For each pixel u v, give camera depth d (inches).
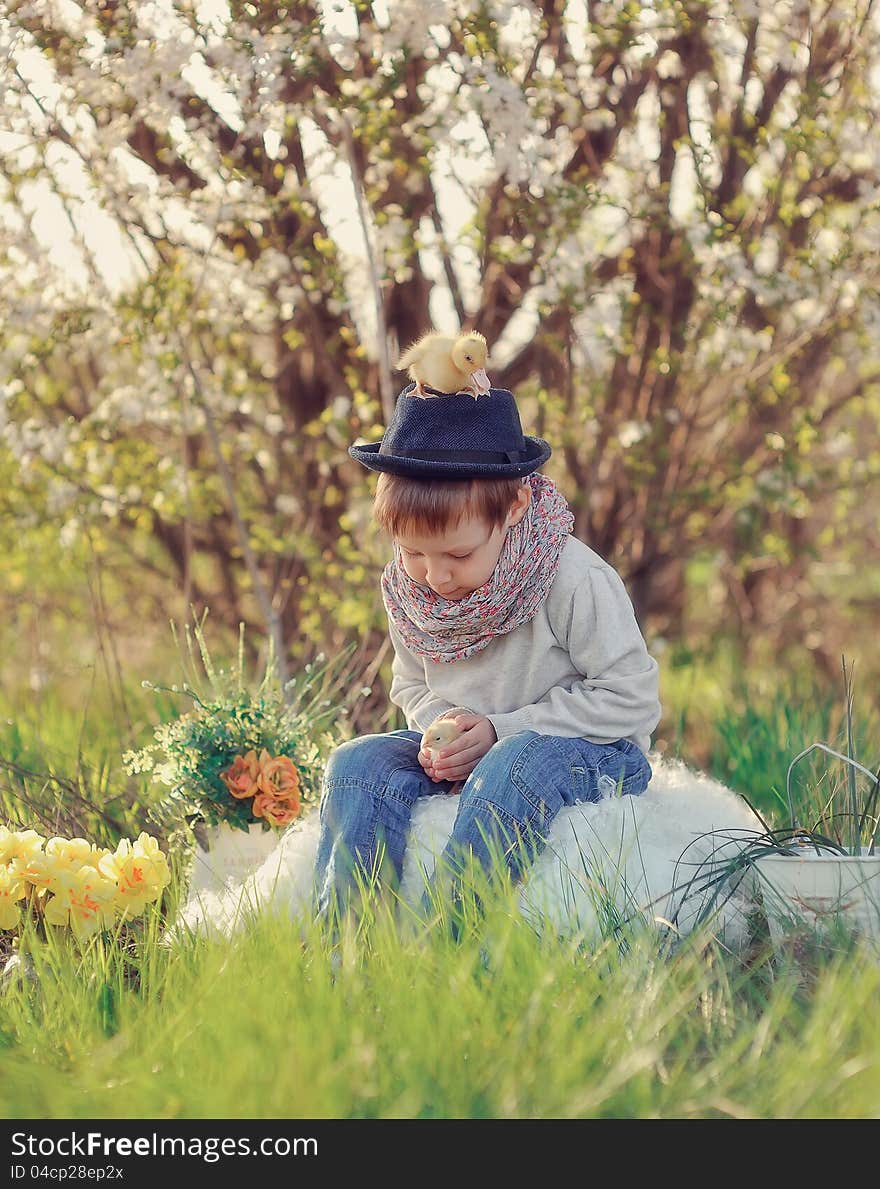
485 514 99.0
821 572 256.4
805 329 182.9
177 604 208.2
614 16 159.0
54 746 162.6
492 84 150.3
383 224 165.5
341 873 99.0
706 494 187.0
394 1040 74.0
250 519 187.5
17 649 228.2
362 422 177.9
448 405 101.3
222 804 117.4
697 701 222.2
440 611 103.8
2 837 101.5
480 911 90.4
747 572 239.9
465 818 96.8
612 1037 73.6
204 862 117.8
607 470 191.3
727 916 94.9
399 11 150.6
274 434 184.7
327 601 178.2
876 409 209.3
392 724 162.2
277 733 122.4
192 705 162.4
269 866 104.4
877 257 172.4
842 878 88.9
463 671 109.5
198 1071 73.0
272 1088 69.6
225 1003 77.4
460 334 103.0
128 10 149.2
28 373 169.8
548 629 106.3
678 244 173.8
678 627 239.1
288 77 151.8
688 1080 71.9
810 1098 69.1
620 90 170.9
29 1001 88.0
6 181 153.8
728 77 173.6
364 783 102.3
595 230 170.6
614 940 87.4
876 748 150.6
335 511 187.6
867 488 228.2
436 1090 69.7
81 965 92.5
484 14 149.8
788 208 170.7
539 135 154.9
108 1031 83.6
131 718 185.2
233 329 177.6
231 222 159.2
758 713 179.9
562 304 168.6
